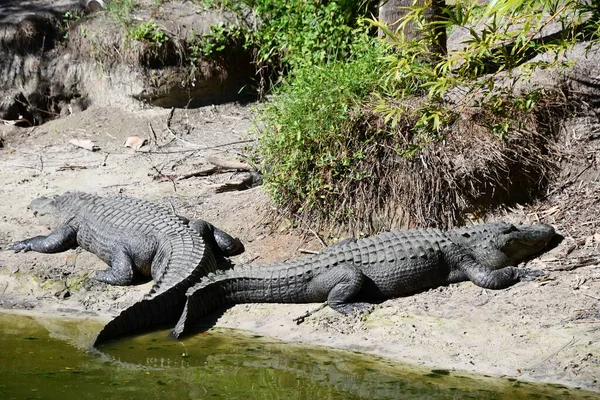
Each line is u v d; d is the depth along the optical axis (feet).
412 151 44.65
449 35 64.39
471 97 44.78
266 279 41.52
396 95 47.24
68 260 47.75
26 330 40.57
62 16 73.87
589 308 37.22
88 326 41.19
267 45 67.87
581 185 45.98
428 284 41.55
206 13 72.18
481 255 41.81
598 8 42.55
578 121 47.57
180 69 70.28
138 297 44.27
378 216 46.16
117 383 34.27
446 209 45.60
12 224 51.08
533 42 47.11
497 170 45.91
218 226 49.60
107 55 70.69
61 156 63.31
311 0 62.85
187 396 33.09
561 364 34.01
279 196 48.03
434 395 32.40
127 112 70.08
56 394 33.01
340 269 40.78
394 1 50.62
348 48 59.67
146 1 74.84
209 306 41.78
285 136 47.39
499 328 36.94
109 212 48.34
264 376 35.01
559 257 41.88
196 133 66.85
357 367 35.35
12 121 70.85
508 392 32.32
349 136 46.68
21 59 72.23
